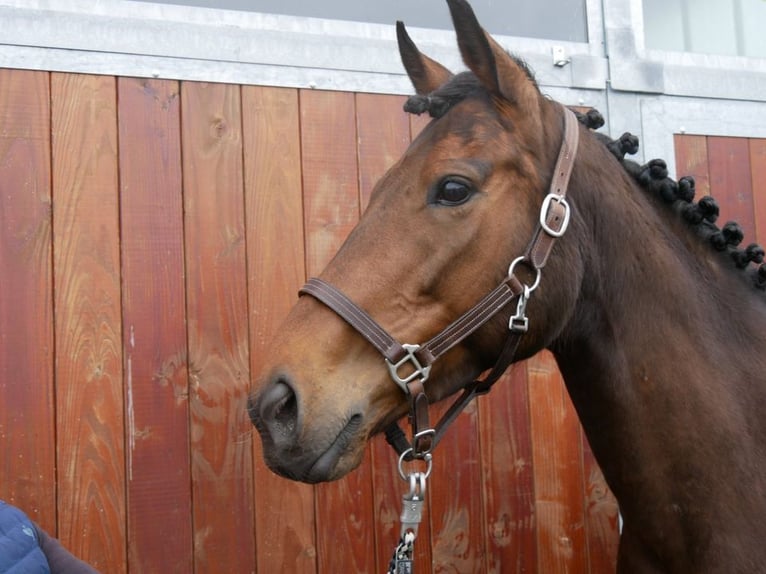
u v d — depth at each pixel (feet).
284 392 3.54
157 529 5.31
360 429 3.64
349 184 5.97
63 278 5.22
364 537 5.81
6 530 3.51
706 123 7.09
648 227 4.26
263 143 5.77
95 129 5.37
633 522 4.19
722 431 3.95
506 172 3.83
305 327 3.70
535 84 4.15
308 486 5.70
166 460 5.36
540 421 6.39
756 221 7.14
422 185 3.81
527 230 3.83
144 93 5.50
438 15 6.69
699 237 4.51
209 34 5.69
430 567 5.96
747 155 7.20
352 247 3.87
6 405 5.04
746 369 4.15
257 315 5.64
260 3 6.04
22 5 5.26
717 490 3.90
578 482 6.45
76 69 5.35
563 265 3.89
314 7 6.21
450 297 3.76
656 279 4.15
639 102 6.89
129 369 5.33
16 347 5.09
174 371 5.42
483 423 6.22
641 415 4.05
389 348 3.67
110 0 5.49
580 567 6.39
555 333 3.94
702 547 3.90
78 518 5.15
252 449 5.57
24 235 5.16
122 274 5.35
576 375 4.31
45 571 3.55
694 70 7.09
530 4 6.88
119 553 5.22
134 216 5.41
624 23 6.91
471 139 3.83
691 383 4.00
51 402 5.14
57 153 5.27
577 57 6.72
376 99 6.11
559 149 4.01
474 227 3.76
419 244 3.76
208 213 5.58
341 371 3.65
